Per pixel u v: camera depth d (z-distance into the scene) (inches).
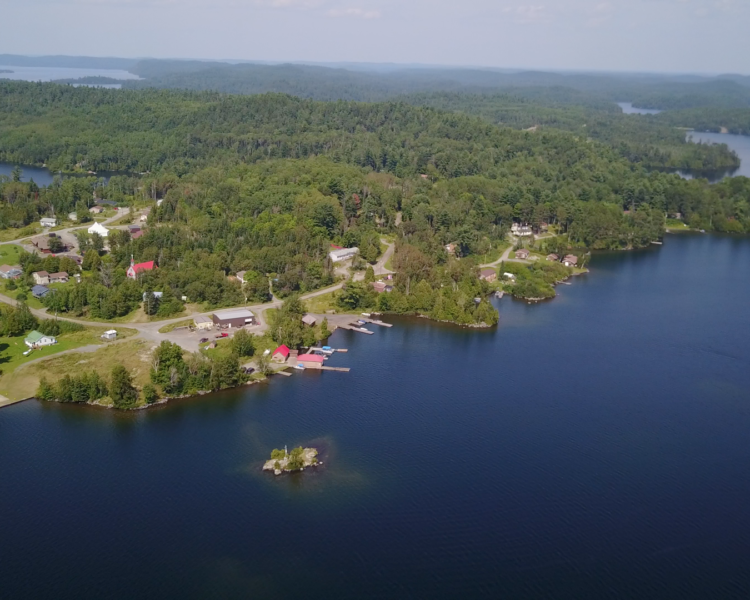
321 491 5265.8
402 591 4323.3
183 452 5753.0
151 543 4677.7
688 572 4527.6
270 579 4394.7
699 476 5590.6
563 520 5000.0
